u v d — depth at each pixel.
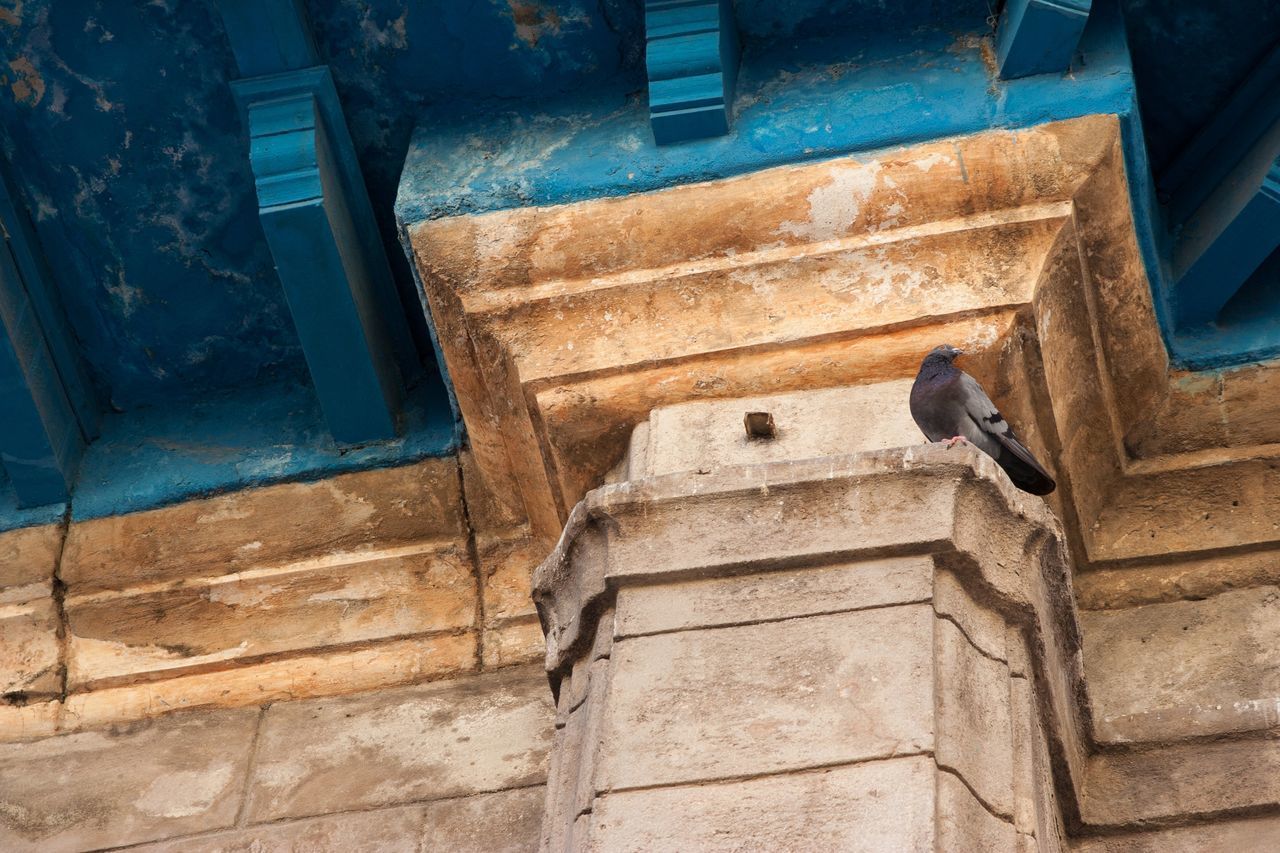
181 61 6.66
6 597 7.09
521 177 6.55
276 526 7.11
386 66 6.75
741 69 6.77
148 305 7.17
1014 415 6.14
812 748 4.75
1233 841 5.70
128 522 7.15
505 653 6.85
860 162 6.39
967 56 6.60
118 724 6.88
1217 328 6.80
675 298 6.34
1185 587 6.50
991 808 4.70
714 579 5.23
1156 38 6.67
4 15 6.55
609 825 4.68
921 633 4.95
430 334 6.84
